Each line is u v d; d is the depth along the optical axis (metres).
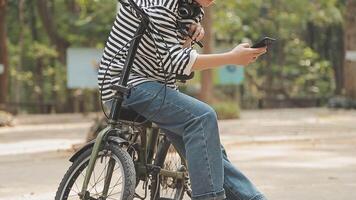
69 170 6.17
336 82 47.94
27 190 10.34
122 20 6.07
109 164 6.02
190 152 5.89
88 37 37.97
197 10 6.11
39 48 43.34
